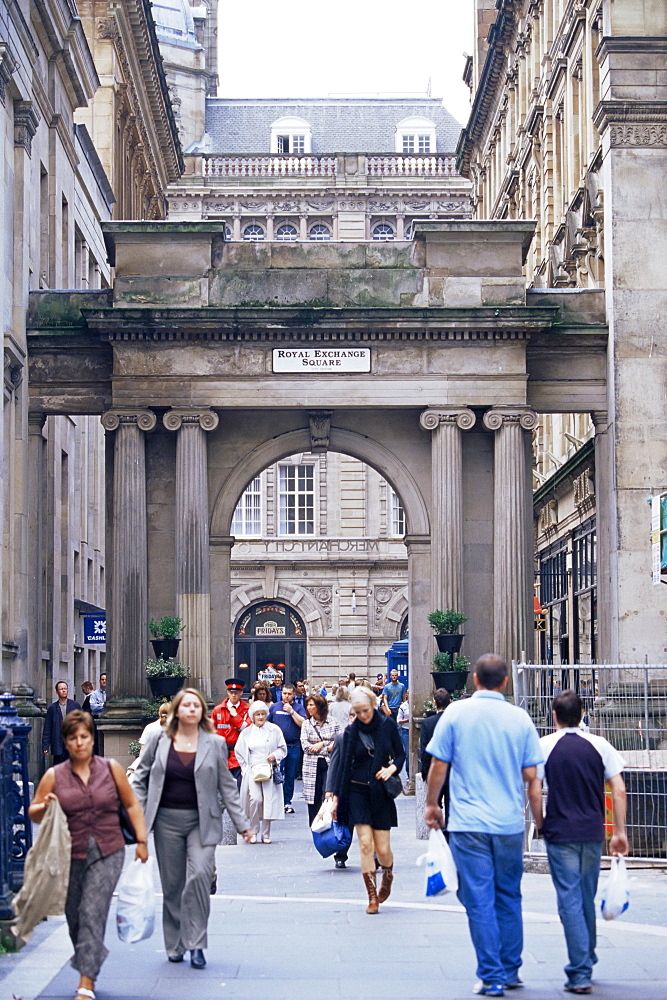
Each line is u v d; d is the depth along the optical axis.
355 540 71.12
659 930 14.75
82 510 44.12
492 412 31.52
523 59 53.09
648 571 31.11
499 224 32.03
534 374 32.41
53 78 35.97
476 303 31.91
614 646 31.36
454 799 11.72
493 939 11.48
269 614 71.44
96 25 47.12
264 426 32.53
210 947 13.87
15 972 12.41
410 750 32.56
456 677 29.92
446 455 31.52
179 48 89.25
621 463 31.50
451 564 31.41
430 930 14.77
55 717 27.16
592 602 38.28
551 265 43.47
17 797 13.55
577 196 39.81
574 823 11.87
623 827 12.01
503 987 11.57
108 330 31.28
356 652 70.81
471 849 11.55
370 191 83.56
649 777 19.88
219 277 31.95
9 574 30.03
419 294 31.97
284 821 28.77
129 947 14.06
